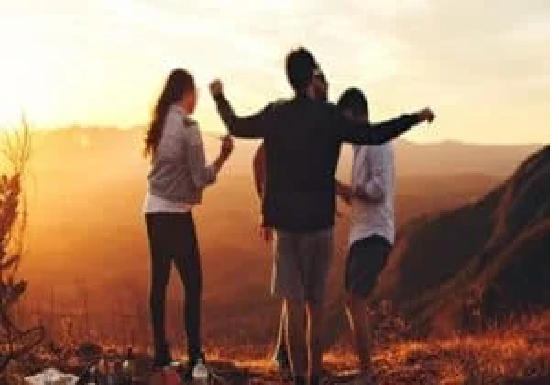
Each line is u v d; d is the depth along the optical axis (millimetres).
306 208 5117
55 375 5859
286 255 5215
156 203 5566
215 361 6547
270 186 5180
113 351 6570
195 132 5496
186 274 5652
